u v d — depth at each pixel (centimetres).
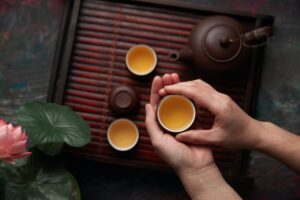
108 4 75
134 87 74
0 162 60
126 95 70
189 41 70
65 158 75
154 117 58
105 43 74
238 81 75
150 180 76
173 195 76
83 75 74
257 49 74
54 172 62
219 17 69
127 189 76
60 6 79
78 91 73
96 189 75
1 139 46
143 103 74
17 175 60
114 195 75
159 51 75
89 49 74
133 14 75
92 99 74
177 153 54
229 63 67
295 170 59
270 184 77
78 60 74
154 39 75
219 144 56
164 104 60
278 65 79
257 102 78
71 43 72
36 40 78
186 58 68
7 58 77
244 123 56
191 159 54
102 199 75
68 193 61
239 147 58
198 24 70
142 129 73
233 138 56
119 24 75
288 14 80
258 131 57
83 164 76
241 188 76
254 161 77
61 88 71
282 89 79
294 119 78
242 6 80
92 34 74
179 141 56
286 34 80
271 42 80
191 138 55
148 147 73
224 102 55
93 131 73
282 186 77
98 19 75
